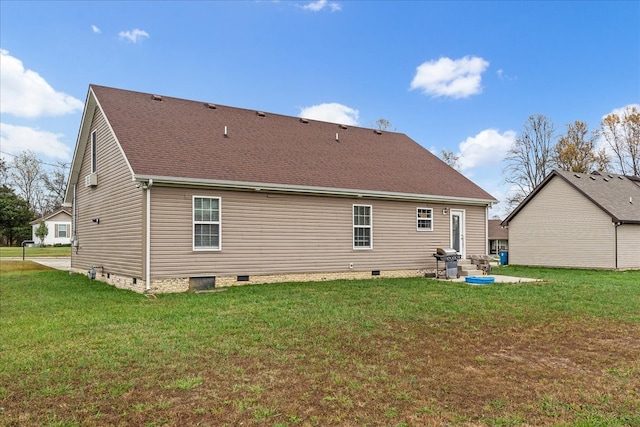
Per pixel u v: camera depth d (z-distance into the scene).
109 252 13.93
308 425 3.70
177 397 4.29
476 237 18.28
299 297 10.62
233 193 12.77
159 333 6.85
